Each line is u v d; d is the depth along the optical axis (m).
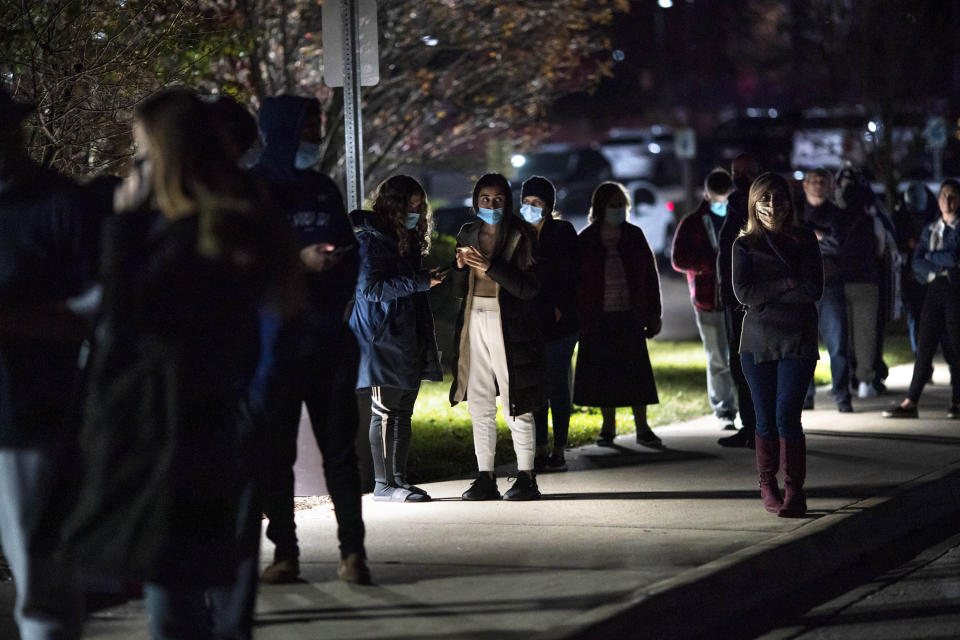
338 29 22.52
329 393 15.23
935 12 59.44
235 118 13.48
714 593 15.38
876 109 59.56
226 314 10.74
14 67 21.89
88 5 22.06
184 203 10.69
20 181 11.27
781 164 69.19
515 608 14.34
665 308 60.44
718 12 102.69
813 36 63.00
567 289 23.61
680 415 30.64
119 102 22.56
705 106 103.81
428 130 44.22
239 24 31.94
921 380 28.52
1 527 11.45
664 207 79.25
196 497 10.53
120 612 14.75
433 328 20.53
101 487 10.36
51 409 11.33
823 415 29.36
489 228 19.98
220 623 12.80
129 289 10.57
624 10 44.22
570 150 84.75
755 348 19.20
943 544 19.45
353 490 15.46
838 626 15.26
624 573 15.75
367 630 13.69
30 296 11.12
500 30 41.47
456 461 25.27
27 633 11.26
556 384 23.77
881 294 31.77
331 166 40.75
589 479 22.55
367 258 19.08
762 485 19.61
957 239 27.89
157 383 10.48
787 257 19.11
